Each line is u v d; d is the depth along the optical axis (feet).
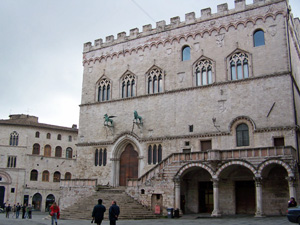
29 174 274.98
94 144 190.90
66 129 302.66
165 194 143.33
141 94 183.52
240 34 161.48
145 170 171.94
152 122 175.42
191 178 157.28
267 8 157.07
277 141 143.43
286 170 128.06
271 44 153.17
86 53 209.05
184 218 131.95
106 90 197.26
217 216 131.13
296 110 149.18
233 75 160.04
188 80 170.71
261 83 151.23
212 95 161.89
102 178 184.24
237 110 153.99
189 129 164.25
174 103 171.32
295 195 121.70
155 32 186.29
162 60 180.86
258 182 126.93
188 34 175.52
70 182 173.17
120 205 142.20
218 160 134.31
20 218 166.91
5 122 274.16
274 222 104.27
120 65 194.90
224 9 167.84
